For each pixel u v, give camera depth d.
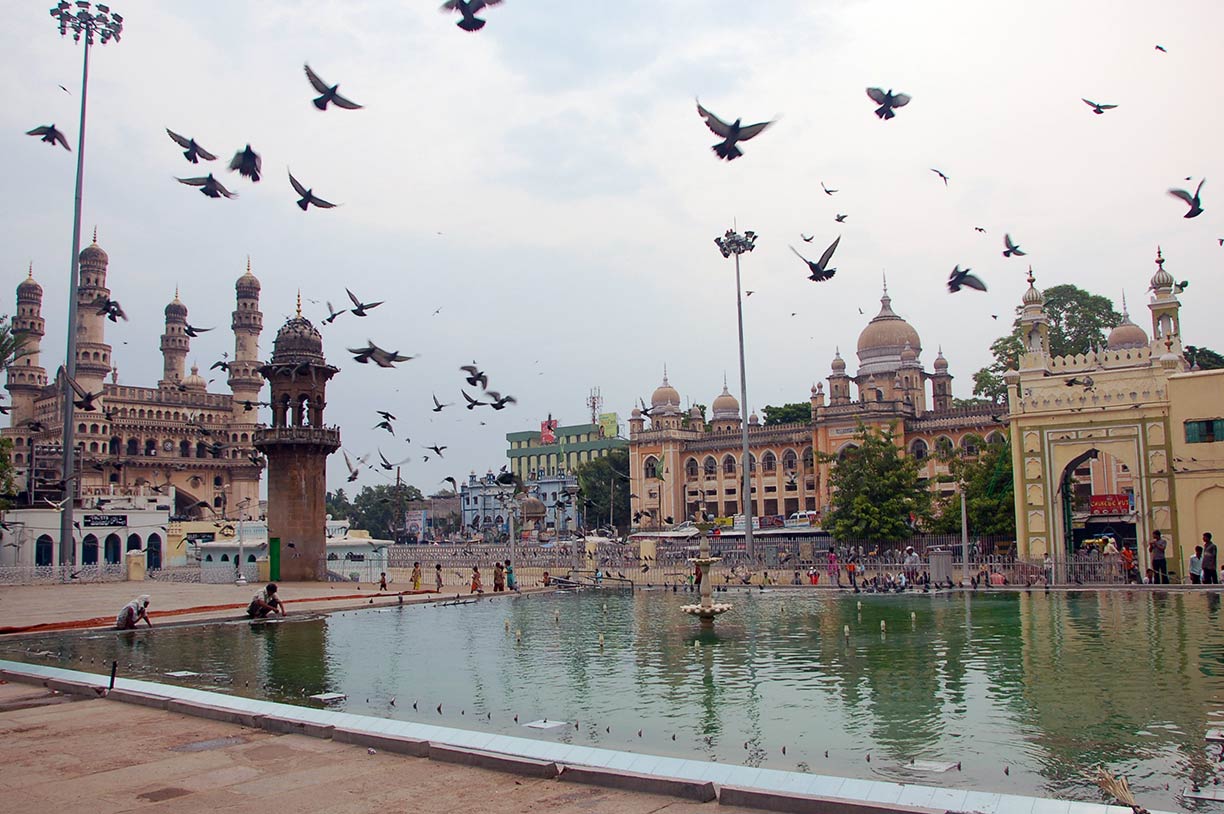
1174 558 32.66
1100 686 12.70
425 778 7.30
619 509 88.75
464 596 30.45
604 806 6.50
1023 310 37.59
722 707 11.62
